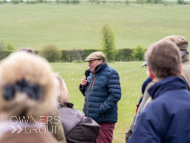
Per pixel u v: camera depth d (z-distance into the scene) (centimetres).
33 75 174
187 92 309
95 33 11031
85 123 448
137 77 2814
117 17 13512
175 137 286
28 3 19100
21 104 171
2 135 178
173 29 11356
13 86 169
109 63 4744
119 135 1057
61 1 19162
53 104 187
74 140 443
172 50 311
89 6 16438
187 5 18650
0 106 171
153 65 314
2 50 6241
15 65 173
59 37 10431
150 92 319
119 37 10375
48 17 13488
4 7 15862
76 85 2402
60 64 4716
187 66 455
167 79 309
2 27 11600
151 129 287
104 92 729
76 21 12800
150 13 14375
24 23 12331
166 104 294
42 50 5703
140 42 9606
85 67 3966
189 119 292
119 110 1506
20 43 9531
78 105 1659
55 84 187
